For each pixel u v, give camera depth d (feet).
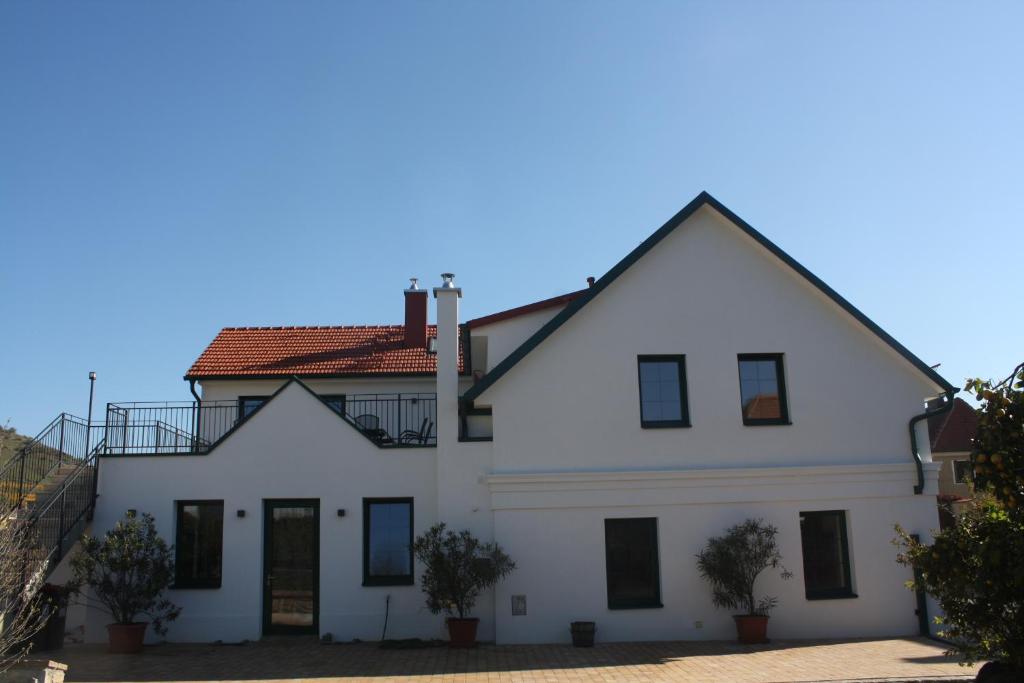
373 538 53.01
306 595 52.60
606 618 50.06
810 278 54.49
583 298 53.16
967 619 30.30
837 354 54.95
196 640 51.11
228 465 53.36
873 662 42.73
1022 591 28.58
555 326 52.65
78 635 51.01
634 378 53.06
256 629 51.37
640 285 54.29
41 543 47.44
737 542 49.32
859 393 54.65
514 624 49.65
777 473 52.39
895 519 53.16
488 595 50.62
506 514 50.75
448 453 51.75
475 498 51.21
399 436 59.72
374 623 51.34
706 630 50.29
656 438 52.47
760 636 48.98
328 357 74.59
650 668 41.60
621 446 52.13
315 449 53.57
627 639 49.90
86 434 53.72
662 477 51.65
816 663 42.60
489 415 55.01
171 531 52.49
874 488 53.21
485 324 61.67
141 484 53.16
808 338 54.90
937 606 51.85
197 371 71.05
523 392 52.34
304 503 53.52
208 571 52.60
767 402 54.54
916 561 31.83
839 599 51.70
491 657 45.09
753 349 54.34
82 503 51.62
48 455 52.90
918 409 55.01
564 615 49.93
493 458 51.62
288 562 52.95
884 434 54.39
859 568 52.26
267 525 53.36
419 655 46.01
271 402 54.19
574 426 52.11
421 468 53.31
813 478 52.75
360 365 72.33
